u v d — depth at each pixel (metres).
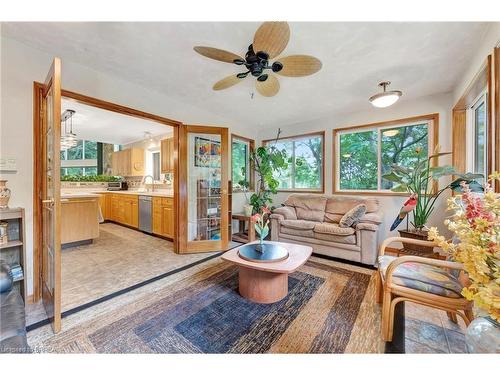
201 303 1.92
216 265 2.82
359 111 3.67
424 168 3.02
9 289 1.25
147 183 5.58
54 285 1.52
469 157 2.67
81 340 1.46
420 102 3.12
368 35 1.75
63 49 1.95
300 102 3.29
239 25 1.64
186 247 3.30
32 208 1.91
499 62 1.55
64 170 7.09
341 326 1.62
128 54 2.04
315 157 4.30
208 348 1.39
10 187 1.82
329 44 1.87
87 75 2.26
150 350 1.37
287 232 3.47
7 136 1.80
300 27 1.66
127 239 4.10
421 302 1.38
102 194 5.68
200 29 1.69
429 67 2.25
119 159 5.87
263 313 1.78
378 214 3.03
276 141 4.73
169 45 1.90
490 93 1.63
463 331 1.25
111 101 2.45
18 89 1.85
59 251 1.53
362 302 1.94
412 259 1.42
